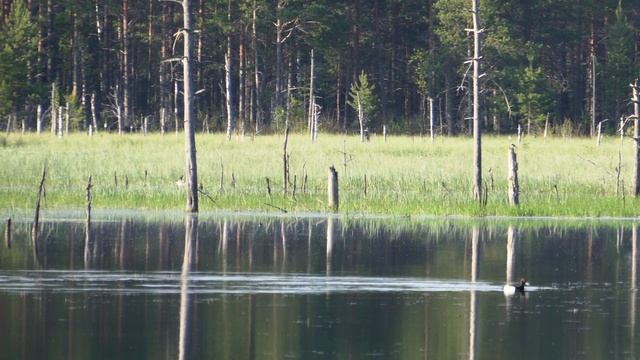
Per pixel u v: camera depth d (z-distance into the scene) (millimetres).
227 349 45781
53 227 84125
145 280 61719
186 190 99625
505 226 89188
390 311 53875
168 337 47844
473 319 52250
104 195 99625
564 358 44938
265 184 108438
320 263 68500
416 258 71000
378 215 96188
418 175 111625
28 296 56562
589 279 63969
